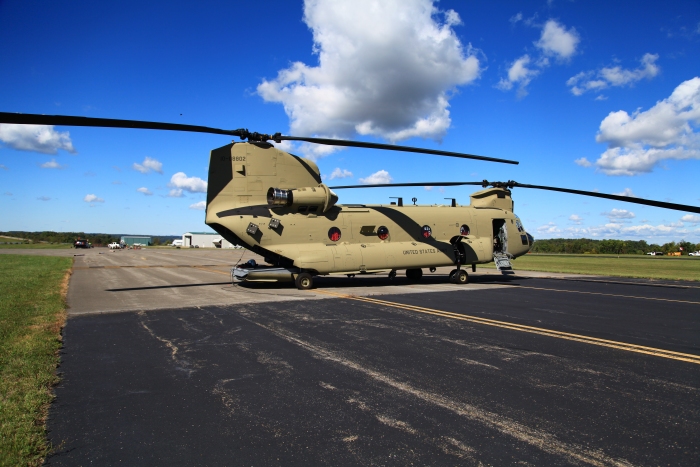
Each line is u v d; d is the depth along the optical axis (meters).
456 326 7.28
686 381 4.55
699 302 10.57
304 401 3.96
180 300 10.39
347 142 10.59
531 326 7.33
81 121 7.48
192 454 3.00
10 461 2.84
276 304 9.73
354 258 13.48
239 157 13.00
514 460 2.91
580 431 3.36
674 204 11.23
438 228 15.32
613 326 7.42
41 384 4.29
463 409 3.78
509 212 17.27
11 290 11.59
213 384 4.41
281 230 13.10
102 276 17.81
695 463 2.88
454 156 11.66
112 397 4.06
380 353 5.57
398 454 2.99
